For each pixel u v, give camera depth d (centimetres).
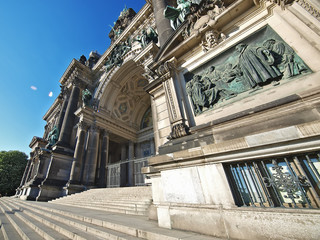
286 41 419
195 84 585
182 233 331
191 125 551
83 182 1855
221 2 593
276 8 463
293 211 257
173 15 952
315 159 283
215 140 431
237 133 403
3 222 719
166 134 659
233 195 327
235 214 303
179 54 685
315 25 376
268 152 307
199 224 339
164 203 419
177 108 588
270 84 419
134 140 2862
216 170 359
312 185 271
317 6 378
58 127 2670
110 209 831
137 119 3180
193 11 668
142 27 2345
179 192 398
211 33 577
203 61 598
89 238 365
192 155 389
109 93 2583
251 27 505
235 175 354
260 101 418
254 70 448
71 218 608
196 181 379
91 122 2252
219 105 509
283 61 411
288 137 283
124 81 2634
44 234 459
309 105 326
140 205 726
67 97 2942
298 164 292
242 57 489
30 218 736
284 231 251
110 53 2723
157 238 320
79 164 1919
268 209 279
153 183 492
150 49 1418
